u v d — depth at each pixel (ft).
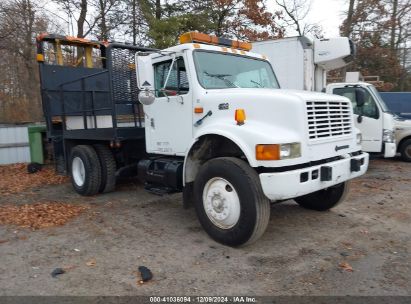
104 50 29.55
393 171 32.42
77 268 13.32
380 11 77.41
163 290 11.77
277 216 19.02
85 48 29.58
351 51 32.68
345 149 16.22
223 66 17.89
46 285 12.16
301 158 14.01
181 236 16.29
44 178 29.78
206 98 16.19
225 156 16.31
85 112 24.86
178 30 56.75
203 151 16.75
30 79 69.21
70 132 25.14
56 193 24.75
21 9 61.62
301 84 32.17
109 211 20.16
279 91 15.46
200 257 14.11
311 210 19.97
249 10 71.51
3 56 76.38
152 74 16.44
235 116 14.89
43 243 15.64
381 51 78.74
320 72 34.58
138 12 63.62
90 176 22.86
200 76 16.78
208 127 15.56
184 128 17.24
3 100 82.43
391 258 13.93
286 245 15.19
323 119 15.10
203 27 63.26
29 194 24.61
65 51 34.99
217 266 13.35
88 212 19.95
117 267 13.35
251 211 13.85
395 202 21.74
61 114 26.78
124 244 15.46
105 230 17.13
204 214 15.64
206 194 15.51
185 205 16.93
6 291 11.81
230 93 15.56
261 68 19.67
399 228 17.17
